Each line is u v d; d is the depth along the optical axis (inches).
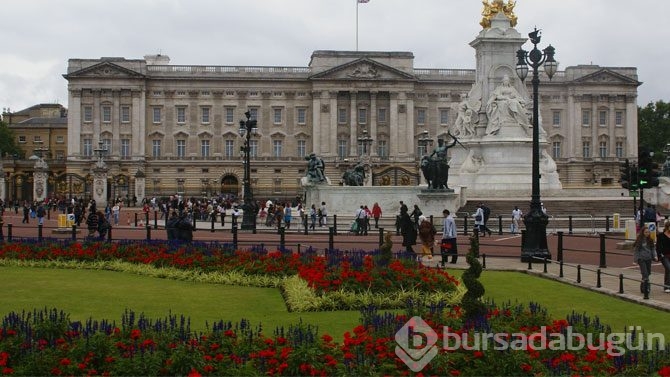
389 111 6028.5
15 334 590.9
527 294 1013.2
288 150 6058.1
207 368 542.9
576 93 6186.0
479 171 2903.5
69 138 5861.2
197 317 844.6
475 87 3048.7
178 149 6018.7
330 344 587.5
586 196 2974.9
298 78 6038.4
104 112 5910.4
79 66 5905.5
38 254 1352.1
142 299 968.3
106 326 616.1
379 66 5984.3
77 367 544.1
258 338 601.0
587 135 6220.5
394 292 935.0
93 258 1333.7
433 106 6131.9
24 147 7583.7
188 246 1295.5
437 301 929.5
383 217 2517.2
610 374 541.6
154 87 5989.2
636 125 6259.8
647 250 998.4
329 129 5999.0
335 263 1058.1
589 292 1030.4
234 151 6043.3
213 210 2790.4
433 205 2410.2
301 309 884.0
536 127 1413.6
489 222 2400.3
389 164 5964.6
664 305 896.9
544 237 1392.7
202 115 6028.5
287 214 2399.1
